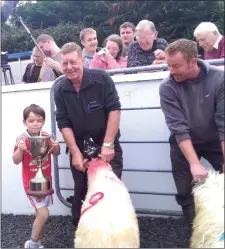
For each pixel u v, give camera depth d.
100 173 3.39
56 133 4.72
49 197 4.03
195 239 3.02
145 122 4.46
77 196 4.03
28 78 6.46
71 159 3.99
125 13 21.81
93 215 2.86
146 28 5.48
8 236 4.47
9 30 20.91
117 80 4.42
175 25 21.00
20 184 5.04
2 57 8.80
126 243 2.70
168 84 3.45
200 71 3.36
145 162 4.53
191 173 3.57
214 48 5.52
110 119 3.81
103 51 5.39
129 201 3.14
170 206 4.55
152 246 3.98
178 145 3.53
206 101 3.36
